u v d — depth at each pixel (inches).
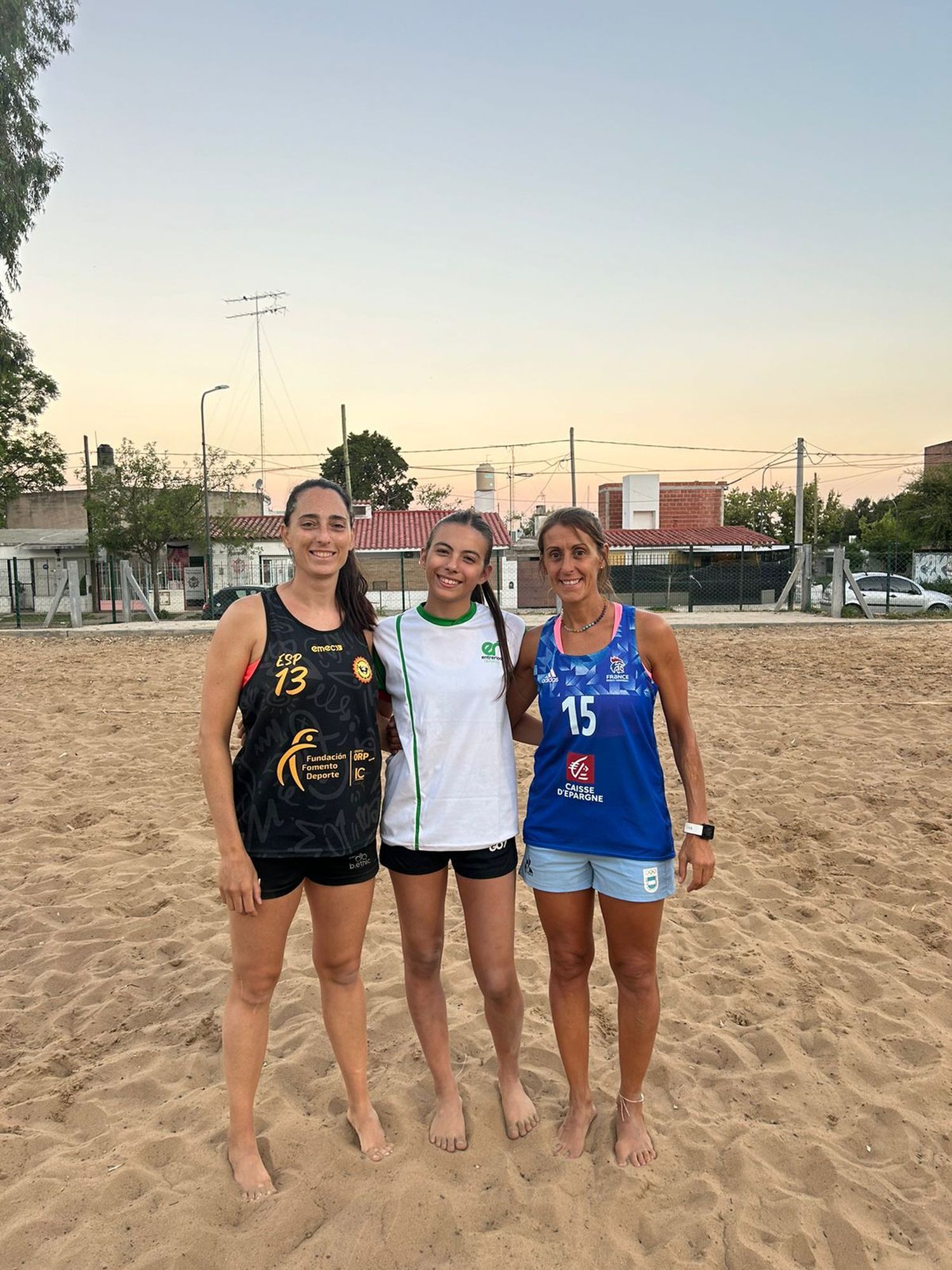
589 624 94.4
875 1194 95.0
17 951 155.9
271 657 86.4
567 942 98.6
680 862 97.7
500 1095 108.7
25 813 231.9
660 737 322.3
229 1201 92.0
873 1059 119.8
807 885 183.6
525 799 250.5
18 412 1184.8
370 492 2191.2
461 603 96.8
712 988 141.3
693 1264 85.2
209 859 198.7
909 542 1277.1
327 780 87.9
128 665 557.3
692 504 1614.2
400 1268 84.4
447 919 166.9
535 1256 85.4
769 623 812.6
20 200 776.9
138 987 142.9
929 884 180.5
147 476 1126.4
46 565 1216.8
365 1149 98.7
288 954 152.6
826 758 283.9
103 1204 91.6
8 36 751.7
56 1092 113.4
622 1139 99.9
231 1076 94.1
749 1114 109.0
